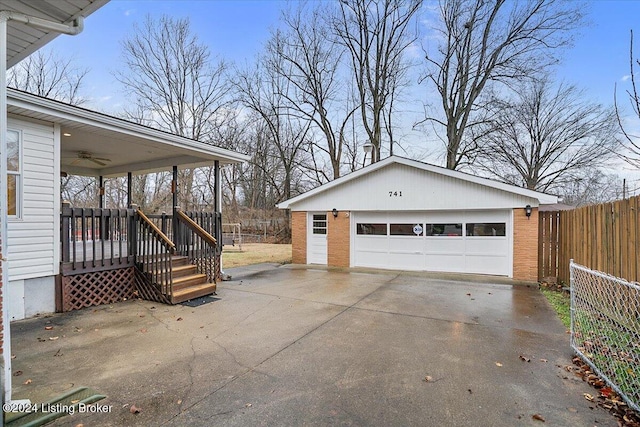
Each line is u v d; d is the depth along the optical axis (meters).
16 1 2.82
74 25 3.15
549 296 6.97
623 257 4.90
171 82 21.81
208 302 6.36
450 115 18.61
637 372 3.02
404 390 3.04
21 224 5.16
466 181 9.57
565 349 4.02
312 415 2.64
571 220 7.48
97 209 6.15
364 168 10.73
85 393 2.98
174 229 7.73
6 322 2.65
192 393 2.98
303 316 5.43
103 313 5.57
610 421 2.56
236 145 23.27
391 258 10.78
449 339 4.38
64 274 5.62
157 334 4.54
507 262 9.27
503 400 2.87
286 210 22.36
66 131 6.24
